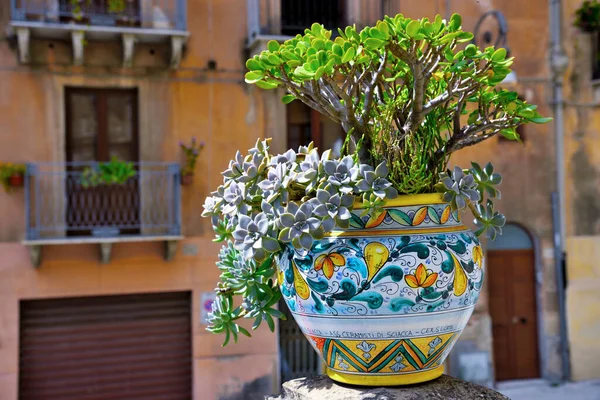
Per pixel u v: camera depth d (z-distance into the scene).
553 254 10.91
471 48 1.81
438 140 1.99
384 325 1.72
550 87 10.86
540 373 10.98
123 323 9.55
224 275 2.15
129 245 9.44
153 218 9.44
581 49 10.98
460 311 1.79
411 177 1.78
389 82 2.20
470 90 1.89
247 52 9.80
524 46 10.78
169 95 9.54
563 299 10.88
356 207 1.75
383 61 1.85
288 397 2.01
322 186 1.71
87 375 9.40
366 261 1.70
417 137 1.92
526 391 10.42
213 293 9.61
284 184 1.73
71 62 9.22
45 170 9.12
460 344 10.36
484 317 10.46
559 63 10.75
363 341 1.76
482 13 10.57
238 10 9.83
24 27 8.64
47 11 9.03
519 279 11.00
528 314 11.01
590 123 11.02
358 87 1.99
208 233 9.65
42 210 9.09
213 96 9.69
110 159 9.52
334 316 1.75
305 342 9.98
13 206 9.00
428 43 1.76
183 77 9.59
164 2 9.46
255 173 1.86
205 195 9.62
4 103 8.99
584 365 10.89
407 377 1.83
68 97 9.38
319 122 10.06
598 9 10.77
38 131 9.10
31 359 9.21
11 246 8.99
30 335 9.22
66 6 9.27
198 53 9.66
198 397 9.51
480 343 10.41
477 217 1.99
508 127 2.02
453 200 1.79
